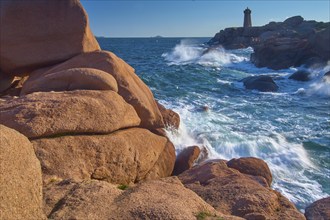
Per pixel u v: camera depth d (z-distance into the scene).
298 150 12.05
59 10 12.08
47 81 9.54
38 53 11.95
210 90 23.52
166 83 24.98
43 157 6.81
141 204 5.21
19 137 4.41
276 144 12.38
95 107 8.11
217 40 90.44
